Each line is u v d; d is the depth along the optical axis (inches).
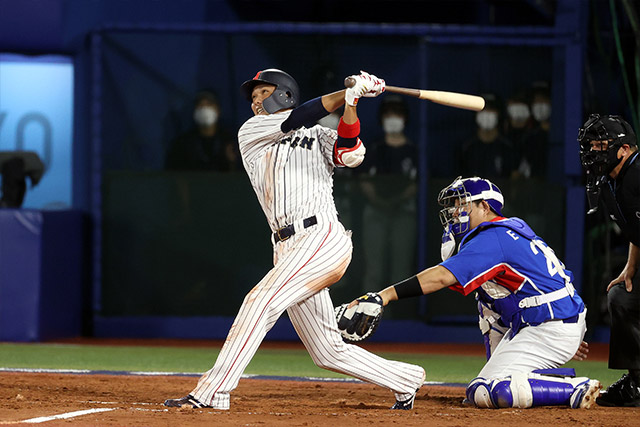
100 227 1665.8
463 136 1658.5
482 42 1660.9
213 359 1283.2
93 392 786.8
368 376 663.1
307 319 650.8
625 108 1660.9
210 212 1657.2
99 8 1708.9
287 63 1685.5
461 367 1218.6
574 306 690.8
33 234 1513.3
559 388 657.6
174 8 1749.5
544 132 1649.9
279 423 553.3
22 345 1464.1
